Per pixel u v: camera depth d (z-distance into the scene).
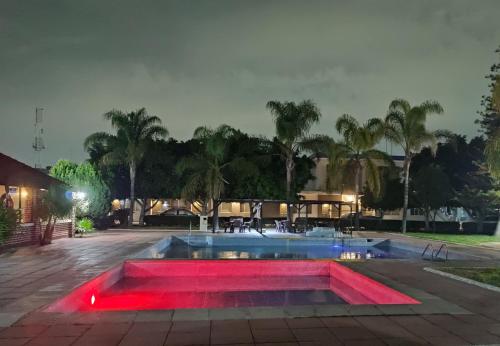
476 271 11.77
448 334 6.15
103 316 6.72
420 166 38.88
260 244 23.39
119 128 30.95
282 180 32.47
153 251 17.05
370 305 7.65
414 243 21.91
